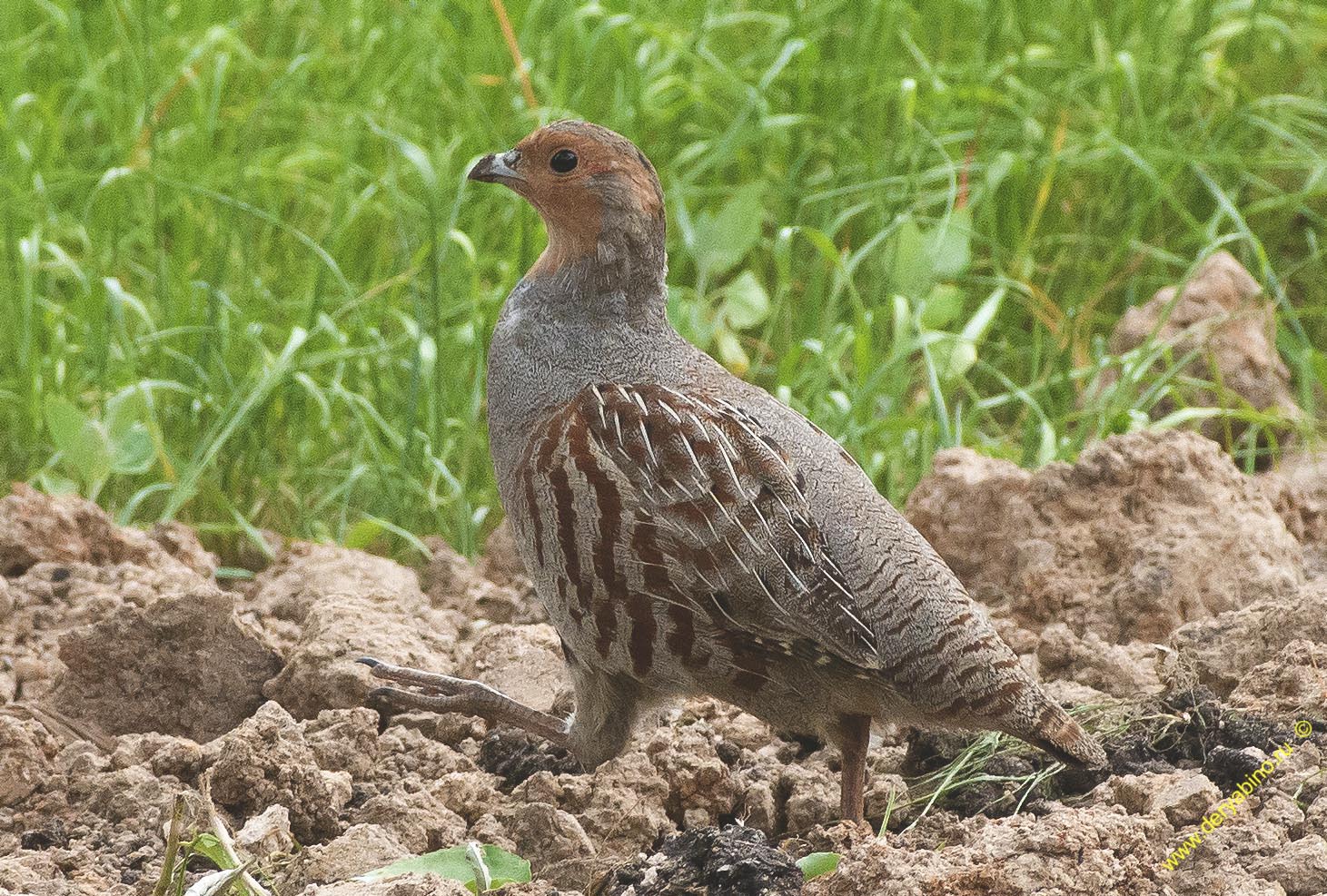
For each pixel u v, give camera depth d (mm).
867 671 7301
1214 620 8891
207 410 12727
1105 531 10062
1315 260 14586
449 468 12664
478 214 14852
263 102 14906
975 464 10898
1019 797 7855
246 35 17000
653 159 15469
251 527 12086
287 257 14828
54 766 8211
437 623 10148
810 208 15047
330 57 16297
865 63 15867
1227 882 6527
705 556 7309
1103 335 14742
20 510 10898
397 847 7117
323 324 12734
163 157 14992
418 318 12414
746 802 7938
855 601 7281
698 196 15695
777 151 15750
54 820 7695
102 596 10156
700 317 12906
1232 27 16203
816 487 7453
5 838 7617
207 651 8938
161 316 13492
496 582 11344
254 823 7293
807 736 8750
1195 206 15531
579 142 7973
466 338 12930
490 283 14844
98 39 16594
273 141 16078
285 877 6988
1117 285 14797
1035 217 14055
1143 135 14773
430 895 6293
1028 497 10430
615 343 7926
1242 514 10102
